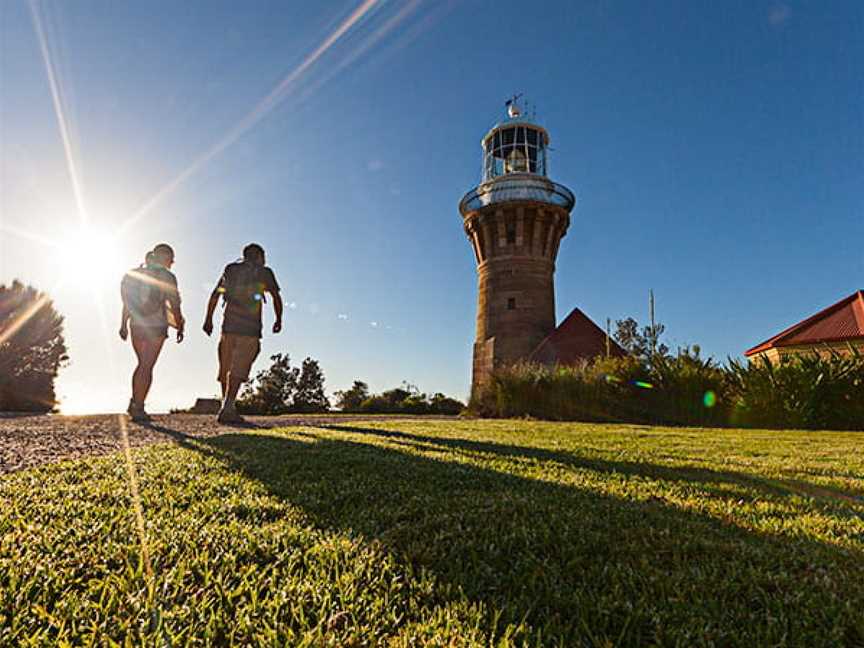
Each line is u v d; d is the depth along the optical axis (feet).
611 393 49.96
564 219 101.19
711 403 45.21
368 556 5.49
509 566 5.48
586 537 6.32
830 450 18.54
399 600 4.57
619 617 4.37
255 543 5.80
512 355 90.74
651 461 14.05
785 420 41.47
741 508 8.21
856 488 10.57
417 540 6.15
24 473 9.81
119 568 5.07
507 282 95.50
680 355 50.37
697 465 13.51
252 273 28.91
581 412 50.85
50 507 7.10
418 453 14.51
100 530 6.14
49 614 4.06
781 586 5.02
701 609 4.47
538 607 4.57
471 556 5.62
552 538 6.22
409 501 8.11
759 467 13.42
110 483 8.95
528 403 55.01
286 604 4.41
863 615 4.42
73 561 5.10
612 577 5.12
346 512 7.47
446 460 13.04
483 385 67.41
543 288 95.55
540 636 3.87
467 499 8.27
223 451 13.93
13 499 7.54
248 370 28.58
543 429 29.43
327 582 4.79
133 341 25.94
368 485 9.43
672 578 5.06
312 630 3.89
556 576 5.18
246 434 20.01
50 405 56.13
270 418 39.55
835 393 39.86
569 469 12.07
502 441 20.33
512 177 100.22
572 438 22.66
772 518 7.66
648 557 5.71
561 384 52.95
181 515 6.88
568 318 87.81
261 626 4.03
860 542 6.51
